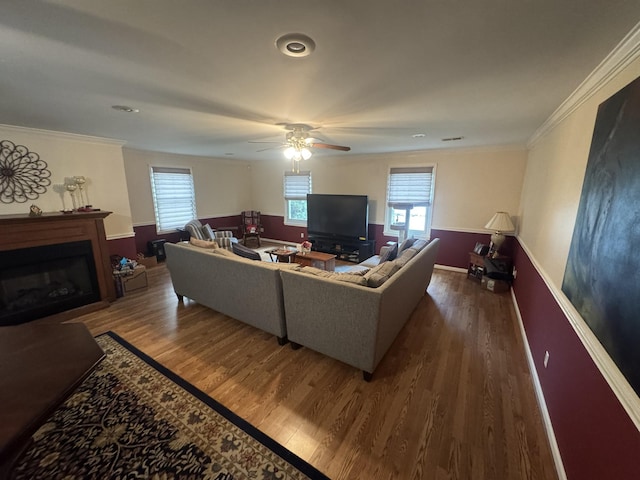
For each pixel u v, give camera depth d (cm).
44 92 190
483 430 166
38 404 109
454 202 467
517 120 255
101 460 147
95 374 214
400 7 99
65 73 159
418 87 178
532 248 287
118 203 388
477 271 424
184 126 294
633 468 86
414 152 489
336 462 147
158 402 187
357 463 146
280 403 186
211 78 166
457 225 471
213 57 140
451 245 482
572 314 150
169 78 167
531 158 353
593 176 140
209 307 315
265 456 150
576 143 179
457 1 96
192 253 300
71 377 124
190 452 152
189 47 130
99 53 136
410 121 266
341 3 98
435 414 177
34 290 300
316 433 164
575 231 161
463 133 323
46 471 141
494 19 106
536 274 250
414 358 236
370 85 174
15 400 110
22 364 132
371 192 552
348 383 206
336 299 205
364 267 396
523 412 180
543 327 206
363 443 158
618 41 119
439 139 367
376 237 559
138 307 338
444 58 139
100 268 337
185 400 188
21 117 255
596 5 97
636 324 92
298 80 169
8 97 199
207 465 145
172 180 560
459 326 290
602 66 138
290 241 689
